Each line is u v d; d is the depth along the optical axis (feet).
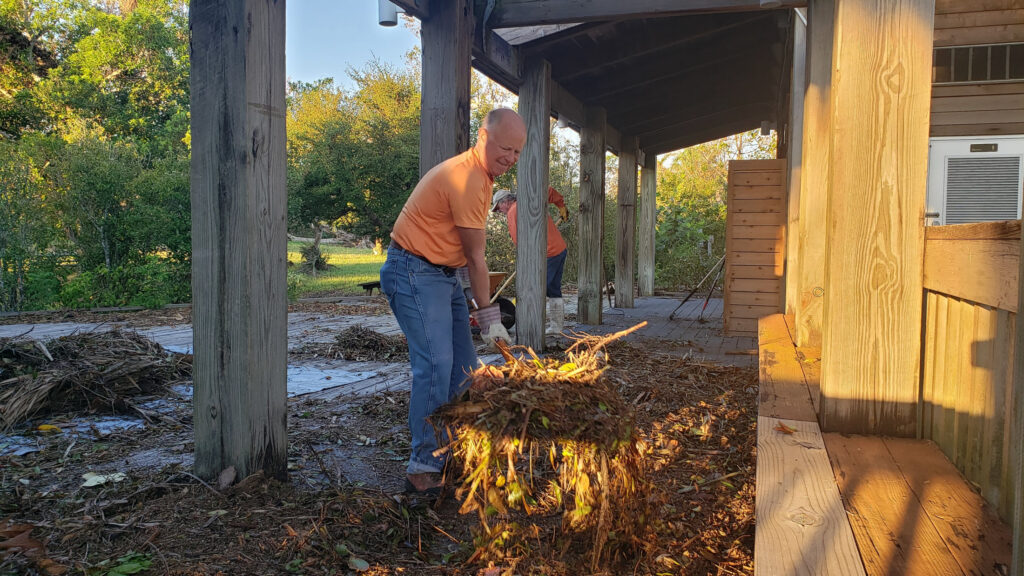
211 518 8.37
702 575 7.10
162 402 15.08
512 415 6.96
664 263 53.98
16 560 7.11
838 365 7.93
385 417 13.93
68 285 39.88
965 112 19.12
